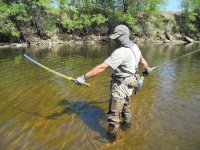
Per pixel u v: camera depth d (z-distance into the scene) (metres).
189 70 5.64
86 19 15.88
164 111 3.07
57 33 15.22
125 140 2.40
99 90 3.89
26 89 3.90
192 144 2.35
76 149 2.24
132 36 18.11
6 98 3.48
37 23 14.10
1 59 6.99
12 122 2.74
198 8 22.36
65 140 2.39
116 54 2.30
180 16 21.69
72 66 6.07
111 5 17.92
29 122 2.74
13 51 9.49
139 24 18.83
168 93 3.79
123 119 2.70
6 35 12.46
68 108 3.14
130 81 2.36
